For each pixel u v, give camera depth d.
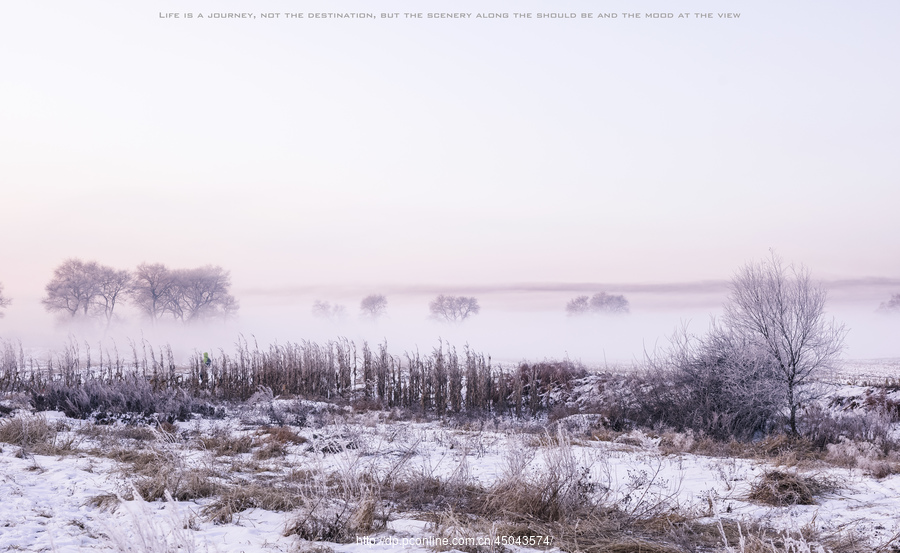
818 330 17.45
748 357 18.03
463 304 140.50
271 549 5.62
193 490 8.04
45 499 7.21
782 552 6.03
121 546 4.46
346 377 28.64
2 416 15.09
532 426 19.42
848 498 9.04
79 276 78.25
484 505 7.83
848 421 16.86
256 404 22.25
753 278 18.56
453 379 24.89
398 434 15.46
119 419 16.28
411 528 6.80
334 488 8.38
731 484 10.29
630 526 7.41
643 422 19.09
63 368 25.92
